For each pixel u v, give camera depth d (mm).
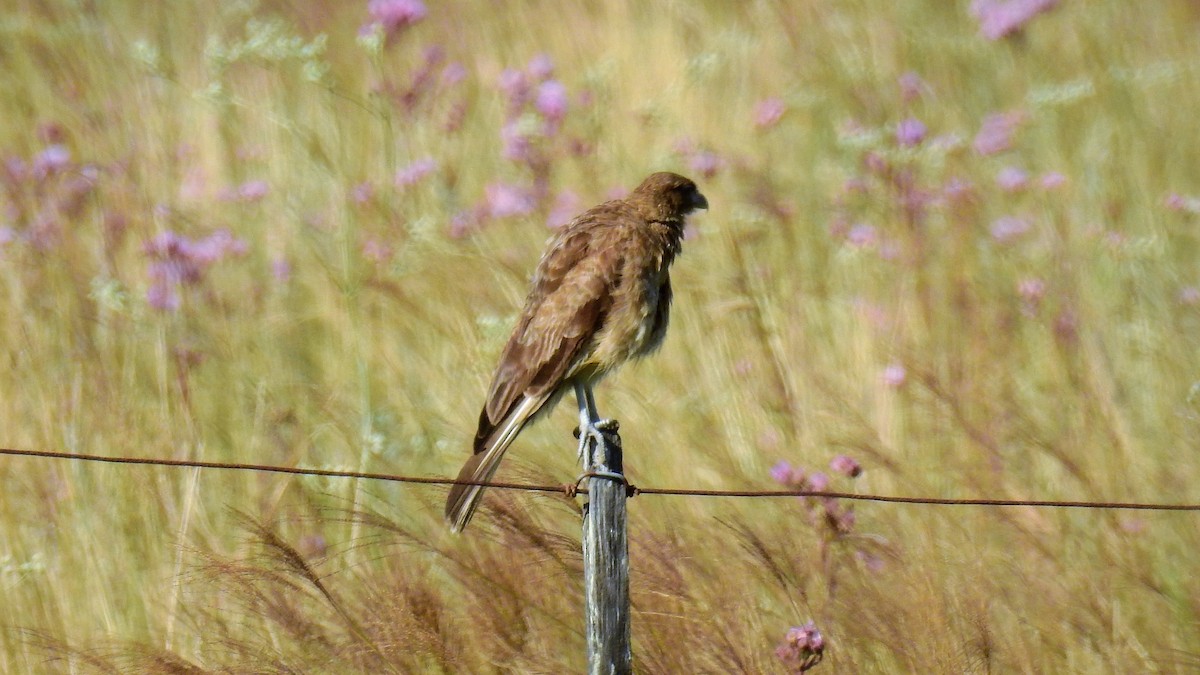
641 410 12062
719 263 13969
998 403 12164
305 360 13156
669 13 18812
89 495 11141
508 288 13602
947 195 14953
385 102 14633
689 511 10805
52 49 17609
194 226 14594
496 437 10070
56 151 14344
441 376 12672
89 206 14500
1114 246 14172
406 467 11945
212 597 10086
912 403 12141
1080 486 11312
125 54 17531
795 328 13000
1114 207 15156
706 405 12289
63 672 9891
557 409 12414
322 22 18859
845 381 12461
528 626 9508
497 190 14648
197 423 11953
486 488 9633
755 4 19516
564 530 9969
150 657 9125
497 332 12531
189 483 11000
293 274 14070
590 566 7867
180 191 15430
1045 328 13172
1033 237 14727
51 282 13336
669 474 11219
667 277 11141
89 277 13602
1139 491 11359
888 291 13945
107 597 10406
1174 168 16453
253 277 14172
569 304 10359
